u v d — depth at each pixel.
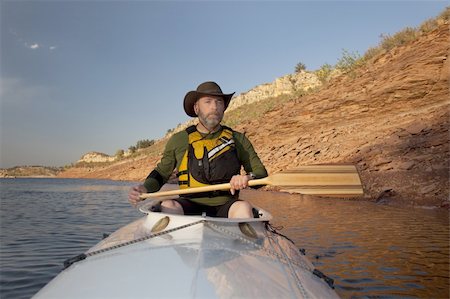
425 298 2.98
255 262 1.80
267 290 1.54
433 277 3.47
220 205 2.95
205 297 1.35
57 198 15.58
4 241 5.70
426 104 14.21
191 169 2.94
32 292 3.39
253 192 13.77
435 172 8.84
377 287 3.22
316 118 18.92
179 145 3.05
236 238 2.04
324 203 9.43
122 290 1.44
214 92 2.98
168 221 2.22
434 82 14.38
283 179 2.68
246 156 3.22
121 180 48.47
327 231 5.67
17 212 9.87
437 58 14.67
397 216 6.92
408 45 17.81
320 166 2.80
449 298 2.97
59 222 7.89
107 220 8.24
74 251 5.02
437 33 16.20
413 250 4.45
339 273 3.62
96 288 1.50
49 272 4.00
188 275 1.49
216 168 2.91
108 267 1.71
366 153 11.54
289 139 18.77
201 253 1.70
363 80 18.19
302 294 1.64
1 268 4.14
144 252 1.81
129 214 9.41
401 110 14.98
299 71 59.00
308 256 4.23
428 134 10.80
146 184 2.98
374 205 8.62
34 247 5.26
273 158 16.59
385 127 13.28
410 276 3.51
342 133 14.99
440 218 6.57
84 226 7.32
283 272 1.82
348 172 2.80
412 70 15.27
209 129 3.04
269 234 2.54
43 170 188.12
